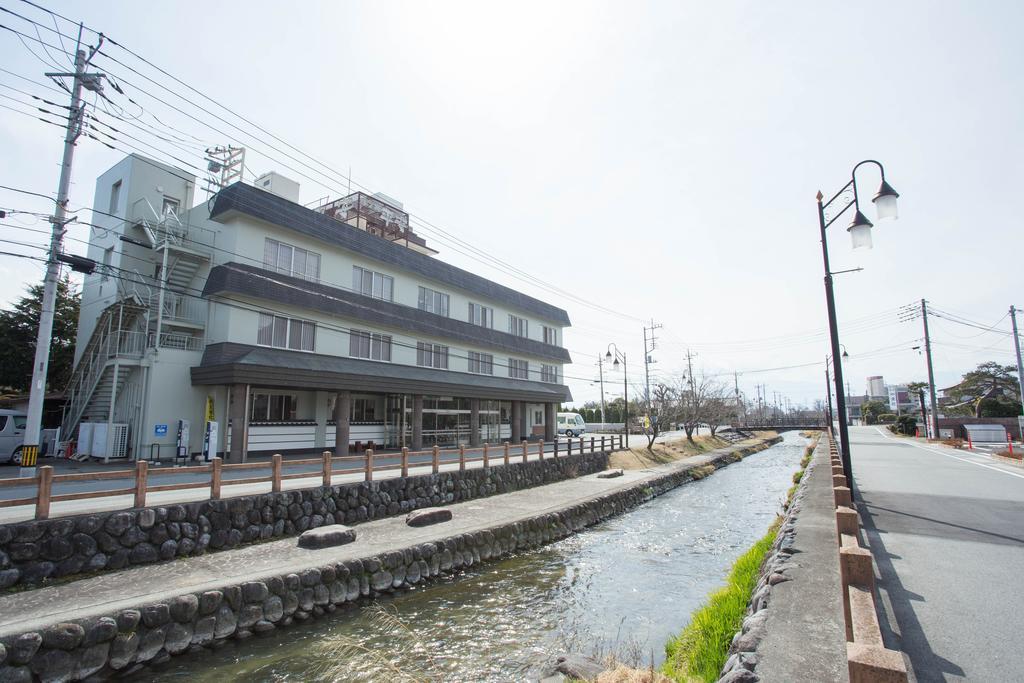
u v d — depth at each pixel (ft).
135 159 67.56
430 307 87.61
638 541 44.06
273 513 35.14
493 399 97.96
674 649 21.26
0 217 38.06
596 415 227.81
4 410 55.77
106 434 53.47
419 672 21.11
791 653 13.96
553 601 29.71
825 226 39.75
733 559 38.45
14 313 82.89
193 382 57.82
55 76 42.14
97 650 19.85
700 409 138.10
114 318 61.11
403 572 31.30
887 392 357.82
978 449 90.17
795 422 304.91
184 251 60.18
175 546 29.48
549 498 54.24
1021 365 97.96
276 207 63.36
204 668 21.30
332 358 68.08
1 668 17.78
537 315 116.06
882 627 16.39
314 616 26.53
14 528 24.20
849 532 18.20
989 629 16.16
